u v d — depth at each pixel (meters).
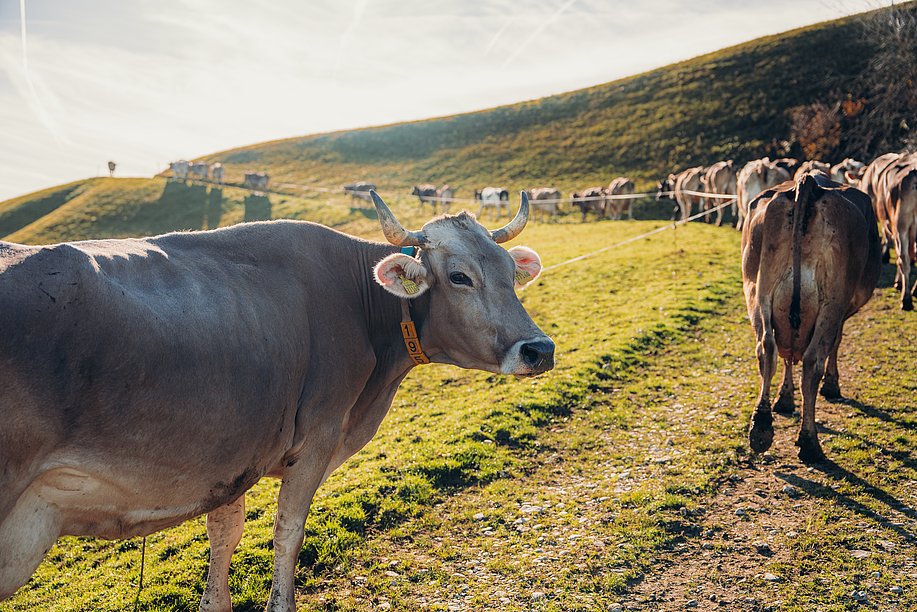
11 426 3.33
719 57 71.75
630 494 8.13
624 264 23.88
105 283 3.76
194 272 4.55
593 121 68.75
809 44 66.25
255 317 4.68
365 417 6.08
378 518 7.91
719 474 8.55
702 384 12.22
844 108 51.03
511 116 76.88
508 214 47.16
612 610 6.01
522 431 10.35
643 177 54.88
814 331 8.68
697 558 6.76
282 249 5.35
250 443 4.47
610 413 11.03
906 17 49.38
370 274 5.92
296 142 84.44
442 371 15.02
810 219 8.44
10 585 3.55
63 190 71.75
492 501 8.31
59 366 3.47
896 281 17.53
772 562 6.58
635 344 14.52
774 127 55.97
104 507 3.86
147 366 3.79
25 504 3.54
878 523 7.10
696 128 59.66
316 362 5.22
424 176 66.19
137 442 3.79
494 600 6.27
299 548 5.29
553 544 7.19
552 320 18.16
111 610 6.54
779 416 10.25
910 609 5.75
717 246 26.00
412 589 6.53
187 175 70.31
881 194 18.33
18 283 3.45
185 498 4.21
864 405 10.31
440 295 5.75
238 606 6.37
